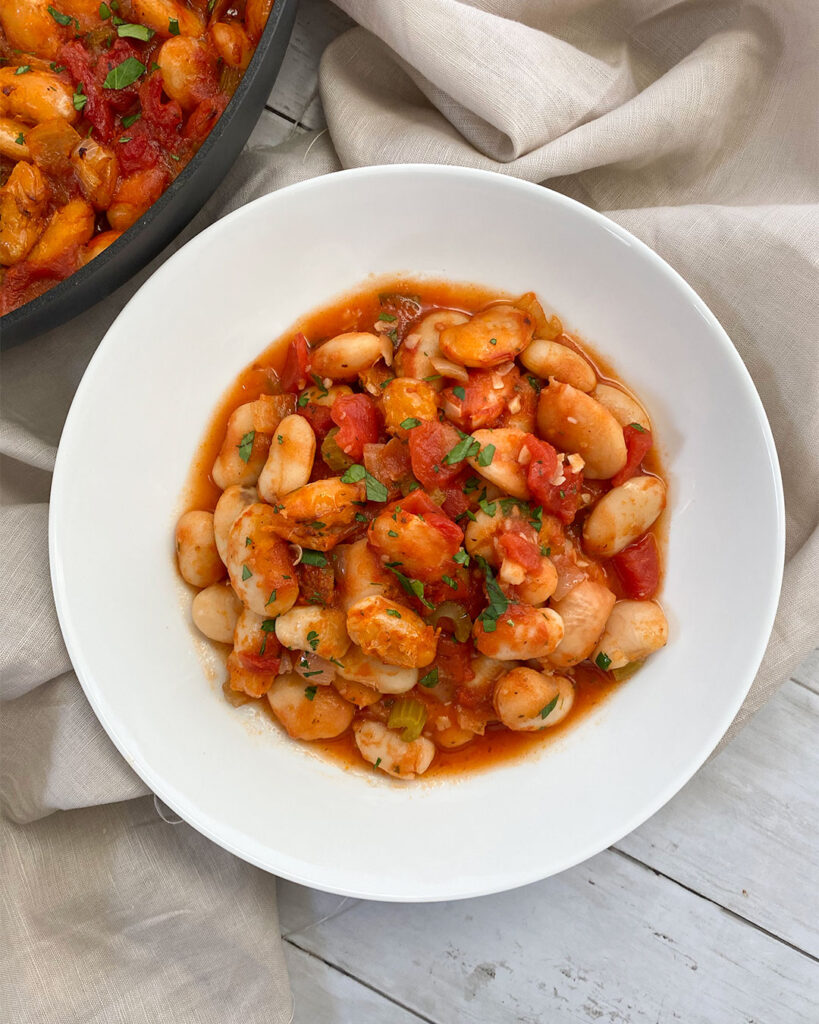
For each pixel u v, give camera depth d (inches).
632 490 14.9
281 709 15.1
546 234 15.3
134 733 14.9
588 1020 16.9
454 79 15.8
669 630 15.4
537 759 15.4
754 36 16.4
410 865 15.1
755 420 14.8
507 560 14.2
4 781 16.1
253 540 14.4
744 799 17.1
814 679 17.1
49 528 14.8
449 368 15.0
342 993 17.1
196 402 15.7
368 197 15.2
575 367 15.1
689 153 16.8
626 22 16.9
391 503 14.7
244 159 16.9
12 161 15.6
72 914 16.1
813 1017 16.8
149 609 15.4
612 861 17.1
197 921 16.3
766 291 15.9
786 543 16.6
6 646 15.4
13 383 16.8
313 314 15.9
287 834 15.1
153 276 14.9
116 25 15.6
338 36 17.0
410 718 15.0
